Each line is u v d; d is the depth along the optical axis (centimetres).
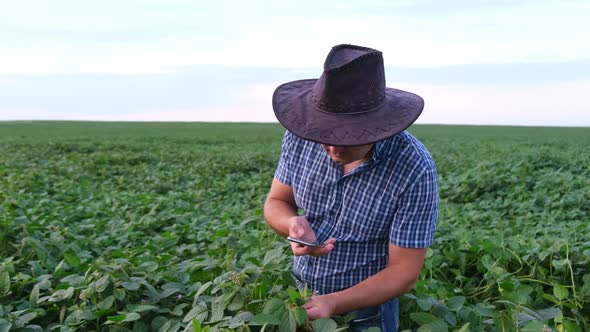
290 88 260
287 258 466
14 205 675
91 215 749
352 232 274
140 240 629
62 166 1472
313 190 277
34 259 479
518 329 284
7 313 321
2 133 3934
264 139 3497
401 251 261
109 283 334
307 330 258
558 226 680
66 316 340
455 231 575
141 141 3052
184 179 1341
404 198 257
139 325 312
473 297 451
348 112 234
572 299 419
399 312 343
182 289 352
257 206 928
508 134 4484
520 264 497
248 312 273
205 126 5819
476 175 1134
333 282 284
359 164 262
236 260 467
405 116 233
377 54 232
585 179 1160
